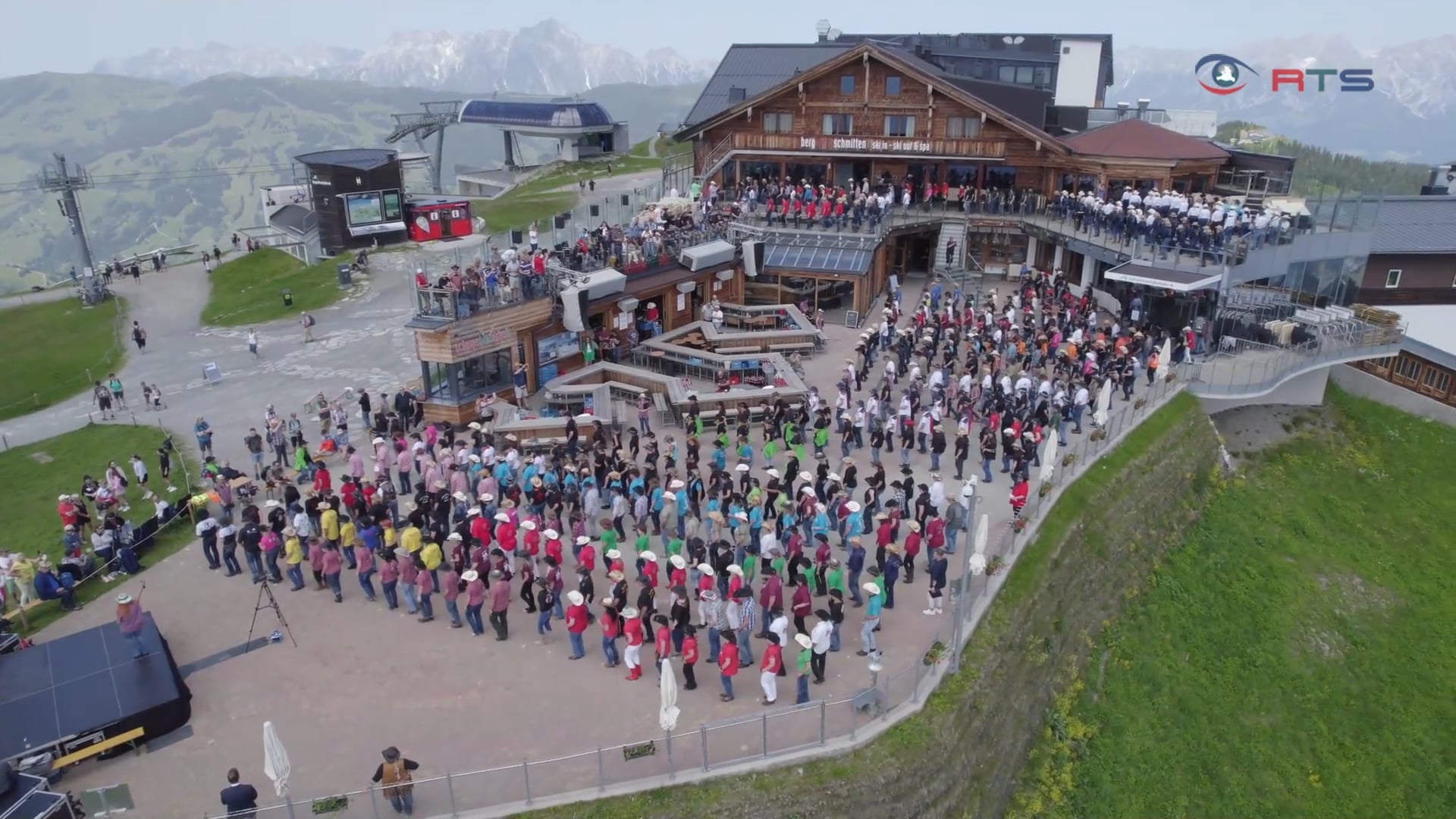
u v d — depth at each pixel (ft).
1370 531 128.88
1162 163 177.88
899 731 68.95
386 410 128.16
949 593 85.25
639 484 91.91
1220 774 87.45
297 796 62.64
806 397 122.52
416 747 67.21
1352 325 147.95
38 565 88.53
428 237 239.50
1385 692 100.22
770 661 68.23
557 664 76.89
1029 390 121.08
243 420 136.98
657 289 155.12
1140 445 119.85
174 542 100.07
